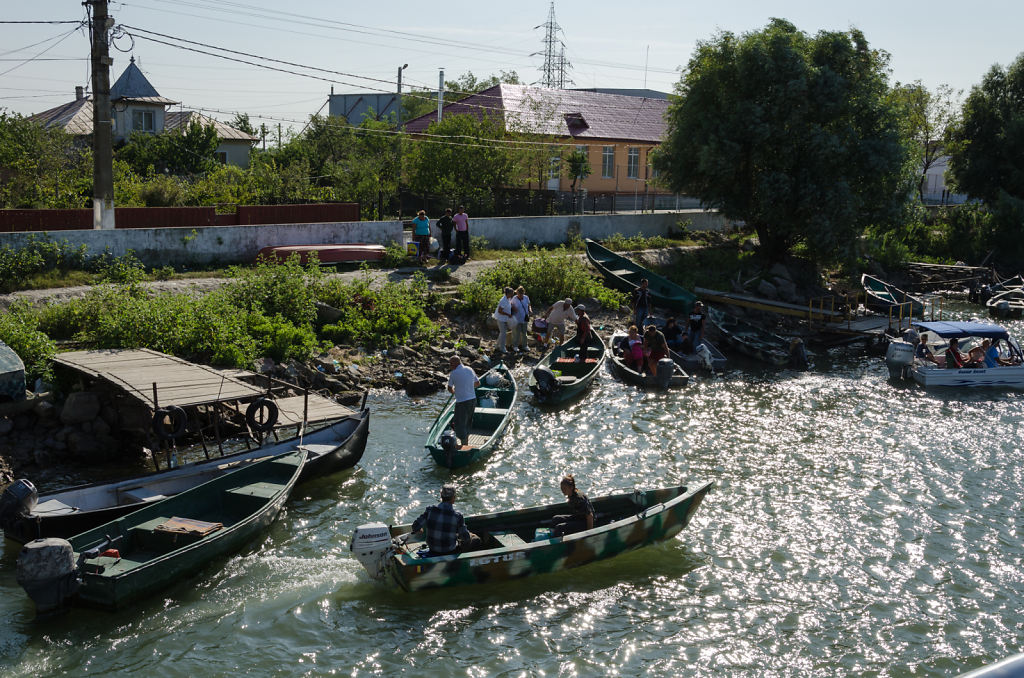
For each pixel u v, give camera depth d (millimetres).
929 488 15523
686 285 32812
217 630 10344
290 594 11219
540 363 22156
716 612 11156
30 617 10477
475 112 51125
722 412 20609
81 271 23391
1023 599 11539
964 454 17500
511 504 14359
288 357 20344
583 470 16141
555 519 12438
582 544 11805
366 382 20812
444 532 11164
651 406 20875
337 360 21281
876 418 20312
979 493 15305
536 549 11445
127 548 11562
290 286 22531
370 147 48812
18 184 32594
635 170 54594
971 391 23281
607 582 11867
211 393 14414
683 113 35500
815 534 13523
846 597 11602
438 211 41031
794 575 12195
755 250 38062
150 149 47031
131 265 24562
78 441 15266
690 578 12070
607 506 13094
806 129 33188
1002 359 24609
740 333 28875
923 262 44750
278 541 12797
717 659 10125
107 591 10328
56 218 25391
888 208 33781
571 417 19625
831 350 28828
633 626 10773
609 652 10203
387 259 29141
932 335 27250
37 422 15617
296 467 13805
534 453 17031
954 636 10648
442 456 15586
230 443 16438
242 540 12055
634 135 53469
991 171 54469
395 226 31438
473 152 42031
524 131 45406
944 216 51375
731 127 33562
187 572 11234
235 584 11461
